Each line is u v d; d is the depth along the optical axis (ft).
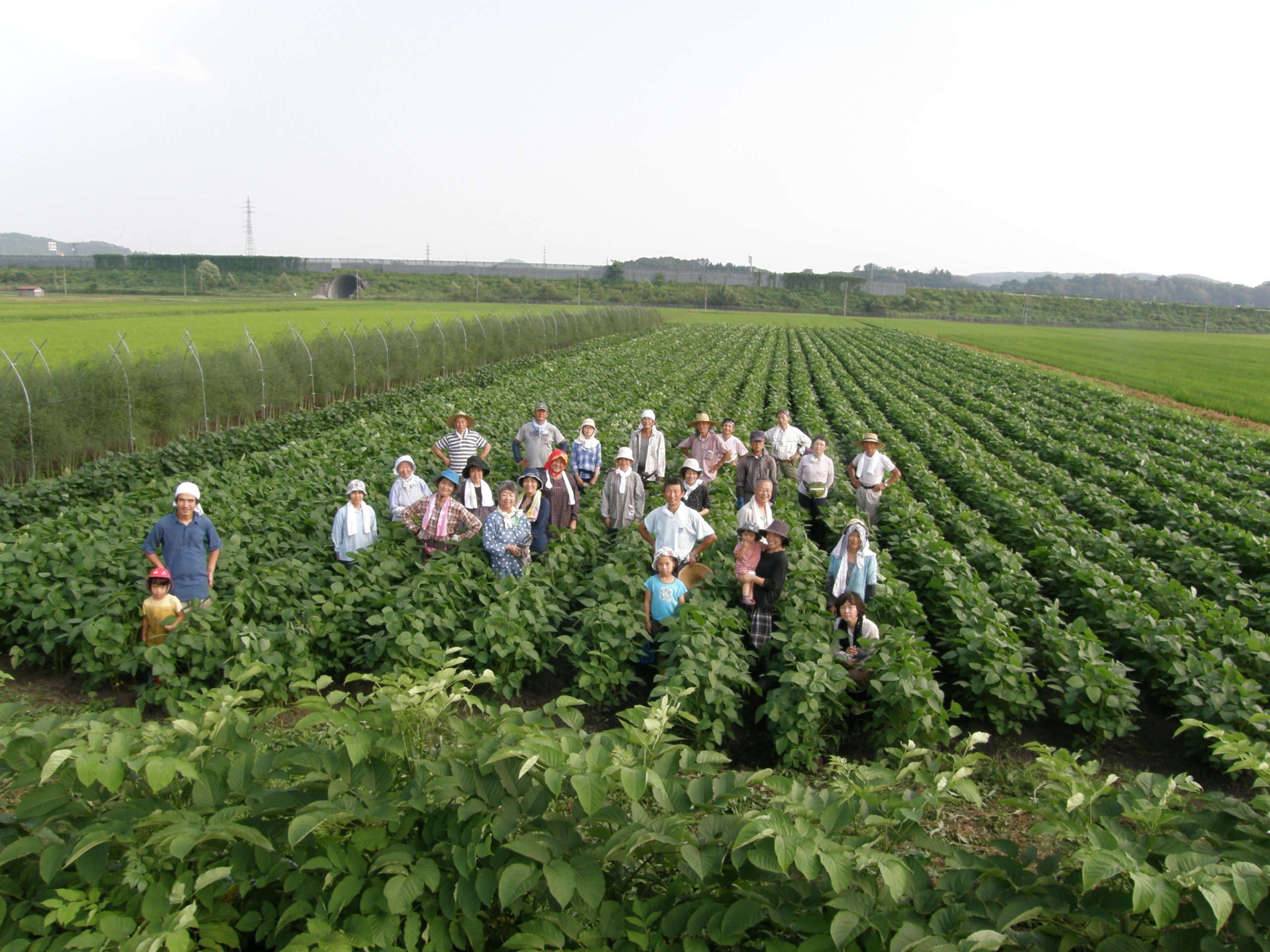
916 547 41.93
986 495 58.39
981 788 25.27
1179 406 133.49
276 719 28.14
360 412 97.71
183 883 12.50
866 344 241.76
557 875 12.21
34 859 13.24
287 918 12.61
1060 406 119.96
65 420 66.44
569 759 13.55
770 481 43.62
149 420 75.56
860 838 13.35
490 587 33.30
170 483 50.08
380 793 13.91
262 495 48.21
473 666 29.96
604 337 234.99
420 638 29.19
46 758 13.41
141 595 31.48
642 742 14.85
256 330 172.55
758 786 24.84
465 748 14.90
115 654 29.50
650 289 510.17
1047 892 12.72
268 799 13.60
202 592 31.65
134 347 125.08
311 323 200.95
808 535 52.34
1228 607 38.52
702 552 37.93
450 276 500.33
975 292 554.87
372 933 12.30
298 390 100.58
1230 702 27.78
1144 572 41.19
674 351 187.73
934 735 26.16
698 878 13.03
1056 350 248.93
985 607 33.45
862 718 29.40
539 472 49.52
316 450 63.26
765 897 12.87
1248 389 152.66
